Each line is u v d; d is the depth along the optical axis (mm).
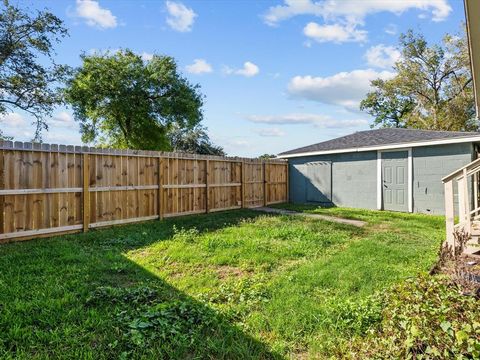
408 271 4270
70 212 6414
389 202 11180
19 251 4930
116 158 7324
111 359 2307
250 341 2625
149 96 22375
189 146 30719
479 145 10305
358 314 2904
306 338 2666
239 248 5387
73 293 3326
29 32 16266
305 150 13750
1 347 2375
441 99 23125
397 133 12953
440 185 9977
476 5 2480
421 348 1968
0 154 5418
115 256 4781
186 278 4062
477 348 1730
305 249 5453
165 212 8461
